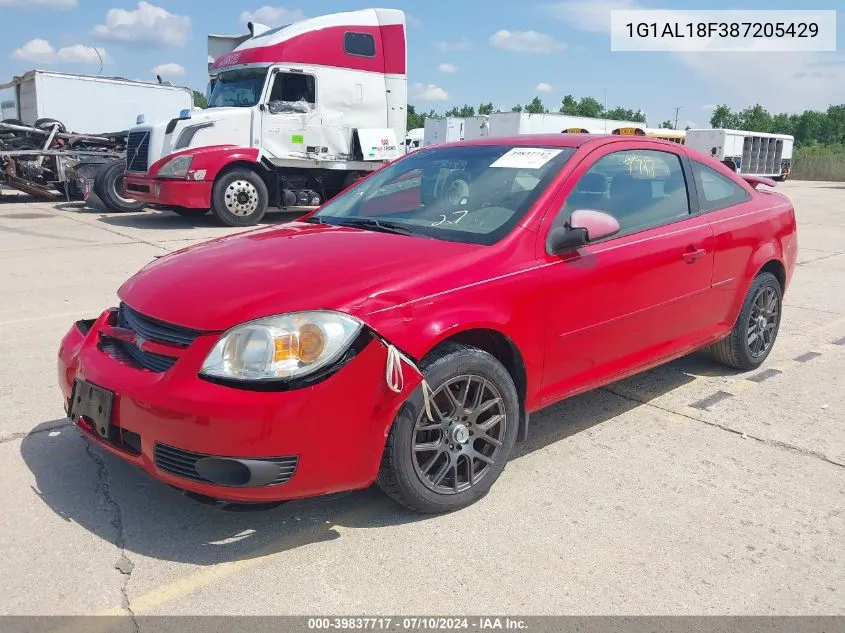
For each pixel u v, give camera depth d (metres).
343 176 13.84
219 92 13.11
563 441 3.83
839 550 2.85
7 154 14.98
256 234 3.68
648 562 2.75
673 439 3.87
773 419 4.16
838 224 14.87
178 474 2.62
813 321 6.53
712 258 4.22
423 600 2.51
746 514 3.11
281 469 2.58
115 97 19.52
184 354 2.64
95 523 2.95
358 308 2.70
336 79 12.92
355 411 2.67
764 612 2.48
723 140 32.78
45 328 5.82
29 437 3.74
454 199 3.66
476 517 3.05
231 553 2.77
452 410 2.99
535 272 3.22
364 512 3.09
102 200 14.62
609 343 3.65
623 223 3.76
